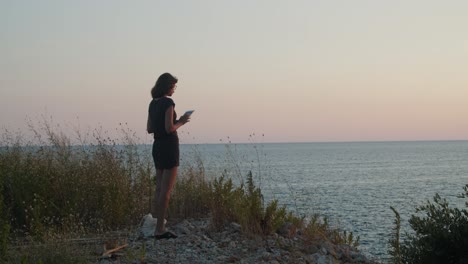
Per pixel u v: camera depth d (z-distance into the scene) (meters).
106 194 8.07
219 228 7.68
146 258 6.20
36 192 7.85
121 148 9.45
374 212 26.42
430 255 7.23
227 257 6.45
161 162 7.03
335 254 7.07
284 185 42.06
